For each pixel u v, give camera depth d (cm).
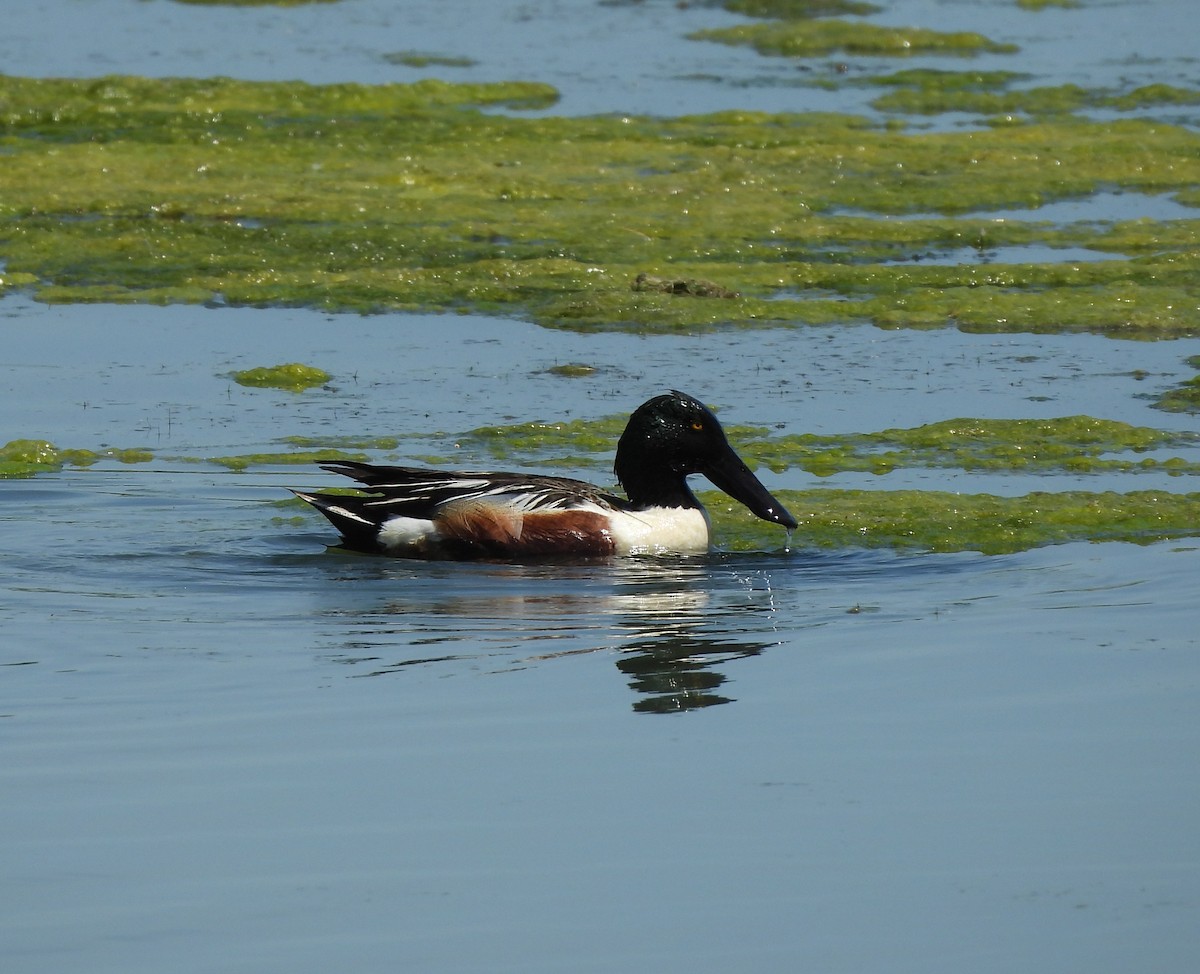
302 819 855
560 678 1076
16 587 1283
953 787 891
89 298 2255
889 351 2039
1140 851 817
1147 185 2944
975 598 1248
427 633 1176
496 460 1636
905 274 2370
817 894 777
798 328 2148
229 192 2756
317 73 3738
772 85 3725
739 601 1258
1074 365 1967
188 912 759
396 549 1398
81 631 1174
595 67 3903
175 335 2092
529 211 2684
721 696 1038
